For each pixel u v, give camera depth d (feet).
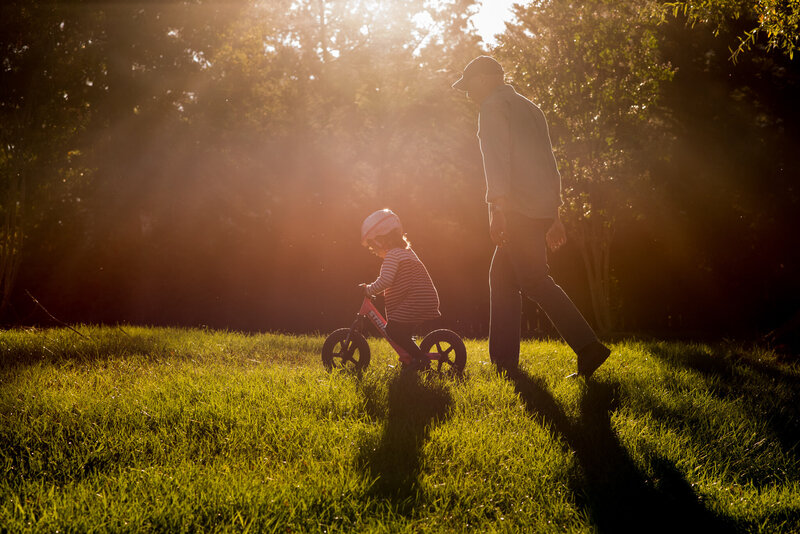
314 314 97.96
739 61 56.24
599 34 58.95
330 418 13.14
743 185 57.67
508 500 9.58
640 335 55.36
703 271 69.92
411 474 10.26
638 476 10.46
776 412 15.05
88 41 69.10
